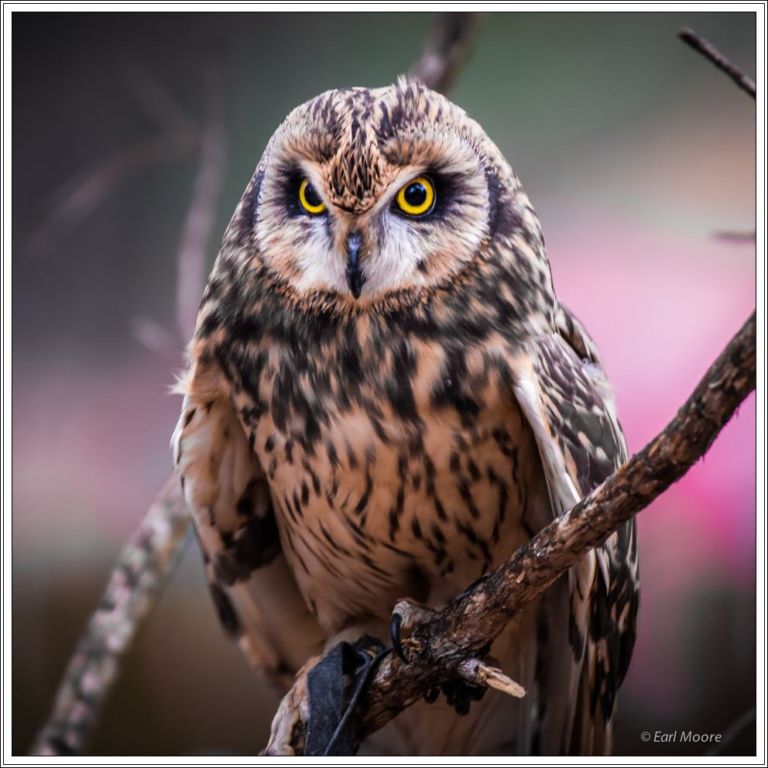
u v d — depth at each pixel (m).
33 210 11.48
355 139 5.75
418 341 5.96
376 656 5.74
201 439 6.29
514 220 6.16
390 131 5.78
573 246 10.05
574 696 6.12
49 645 9.50
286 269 6.00
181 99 11.49
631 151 11.28
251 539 6.64
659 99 11.44
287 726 5.98
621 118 11.38
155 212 11.42
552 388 5.97
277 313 6.07
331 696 5.77
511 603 5.13
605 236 10.20
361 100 5.87
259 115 11.31
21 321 11.08
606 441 6.05
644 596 8.27
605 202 10.90
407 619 5.61
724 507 8.21
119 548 9.95
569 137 11.30
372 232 5.82
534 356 6.03
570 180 11.14
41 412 10.63
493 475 6.07
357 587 6.51
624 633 6.34
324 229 5.88
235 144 11.21
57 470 10.30
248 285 6.12
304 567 6.55
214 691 9.67
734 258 9.37
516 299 6.08
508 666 6.49
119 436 10.49
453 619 5.36
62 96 11.81
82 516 10.04
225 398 6.25
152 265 11.38
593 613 5.94
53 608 9.63
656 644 8.22
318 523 6.30
